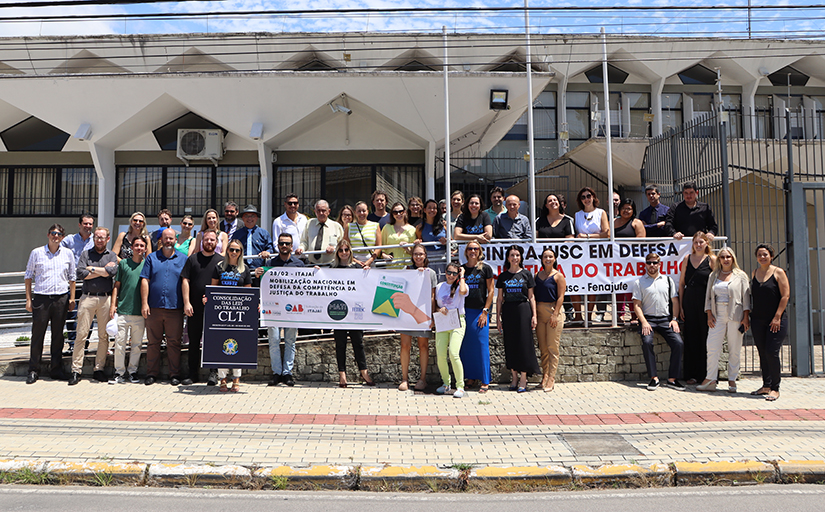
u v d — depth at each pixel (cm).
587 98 2067
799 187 967
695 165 1162
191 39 1460
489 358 866
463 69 1609
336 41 1498
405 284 856
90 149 1400
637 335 915
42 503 484
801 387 874
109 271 866
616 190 1683
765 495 509
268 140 1385
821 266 1395
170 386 853
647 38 1941
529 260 907
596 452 586
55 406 739
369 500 503
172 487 530
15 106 1346
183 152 1447
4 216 1509
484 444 614
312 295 863
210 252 862
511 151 2014
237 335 821
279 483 528
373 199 1037
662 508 479
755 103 2144
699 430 657
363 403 777
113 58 1460
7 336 1127
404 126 1342
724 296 841
